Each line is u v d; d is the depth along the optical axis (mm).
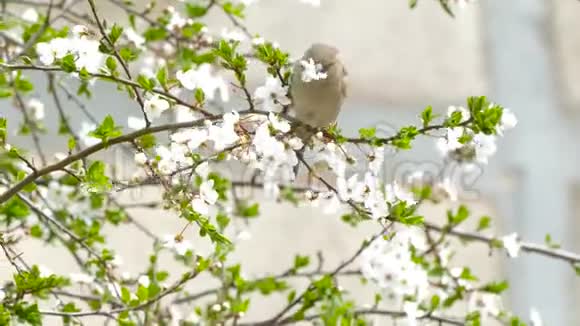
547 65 9102
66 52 4402
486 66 9039
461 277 5754
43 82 7168
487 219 6086
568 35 9195
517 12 9133
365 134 4406
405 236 4910
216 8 7816
